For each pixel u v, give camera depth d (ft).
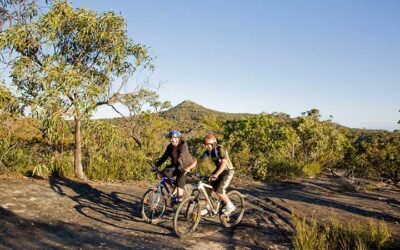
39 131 34.45
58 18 31.01
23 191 26.58
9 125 32.24
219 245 19.90
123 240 19.13
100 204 26.76
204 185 22.30
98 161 38.65
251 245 20.21
